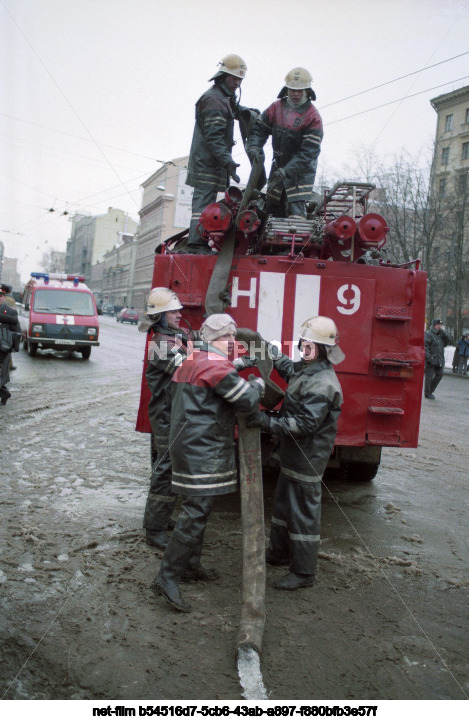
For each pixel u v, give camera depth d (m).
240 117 6.59
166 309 4.41
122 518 5.01
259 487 3.58
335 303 5.01
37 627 3.25
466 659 3.16
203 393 3.53
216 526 5.07
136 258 54.56
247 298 5.05
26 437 7.81
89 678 2.84
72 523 4.83
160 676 2.89
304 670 3.00
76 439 7.88
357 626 3.46
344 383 5.03
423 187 29.25
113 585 3.81
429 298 33.09
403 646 3.26
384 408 5.02
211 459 3.53
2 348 9.63
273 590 3.91
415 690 2.87
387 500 6.09
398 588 3.99
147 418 5.33
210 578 4.00
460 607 3.75
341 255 5.05
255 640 3.07
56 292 19.42
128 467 6.67
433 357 14.70
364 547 4.72
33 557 4.14
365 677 2.96
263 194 5.65
